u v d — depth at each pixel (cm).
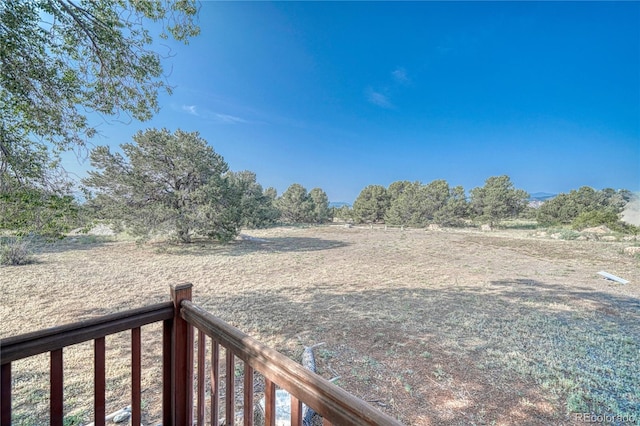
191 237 1368
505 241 1410
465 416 217
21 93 278
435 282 652
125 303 473
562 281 661
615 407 226
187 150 1056
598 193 2228
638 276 705
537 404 231
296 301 506
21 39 261
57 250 1042
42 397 235
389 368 286
